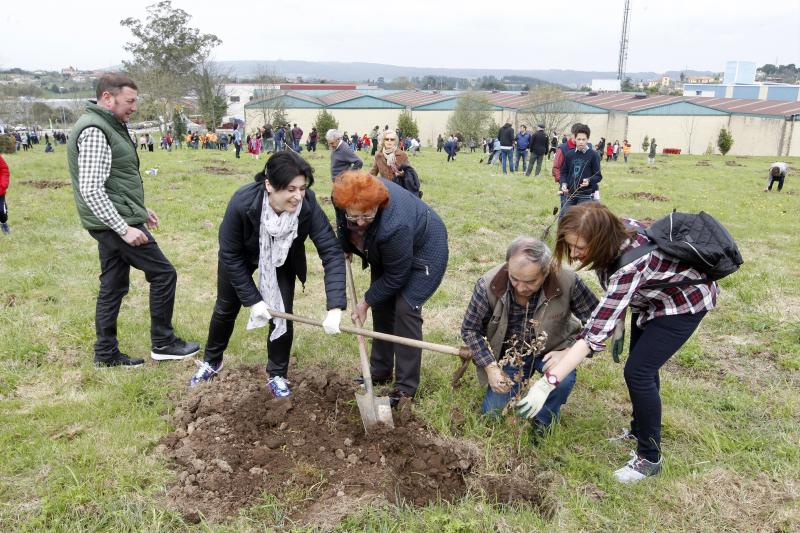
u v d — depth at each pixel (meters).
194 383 4.41
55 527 2.95
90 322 5.46
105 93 4.25
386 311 4.43
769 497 3.30
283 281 4.17
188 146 40.31
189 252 8.18
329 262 3.97
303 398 4.14
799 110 48.28
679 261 3.08
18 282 6.54
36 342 5.01
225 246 3.88
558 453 3.67
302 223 3.88
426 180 16.70
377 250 3.83
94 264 7.35
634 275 3.08
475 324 3.80
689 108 52.88
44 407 4.00
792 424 4.02
